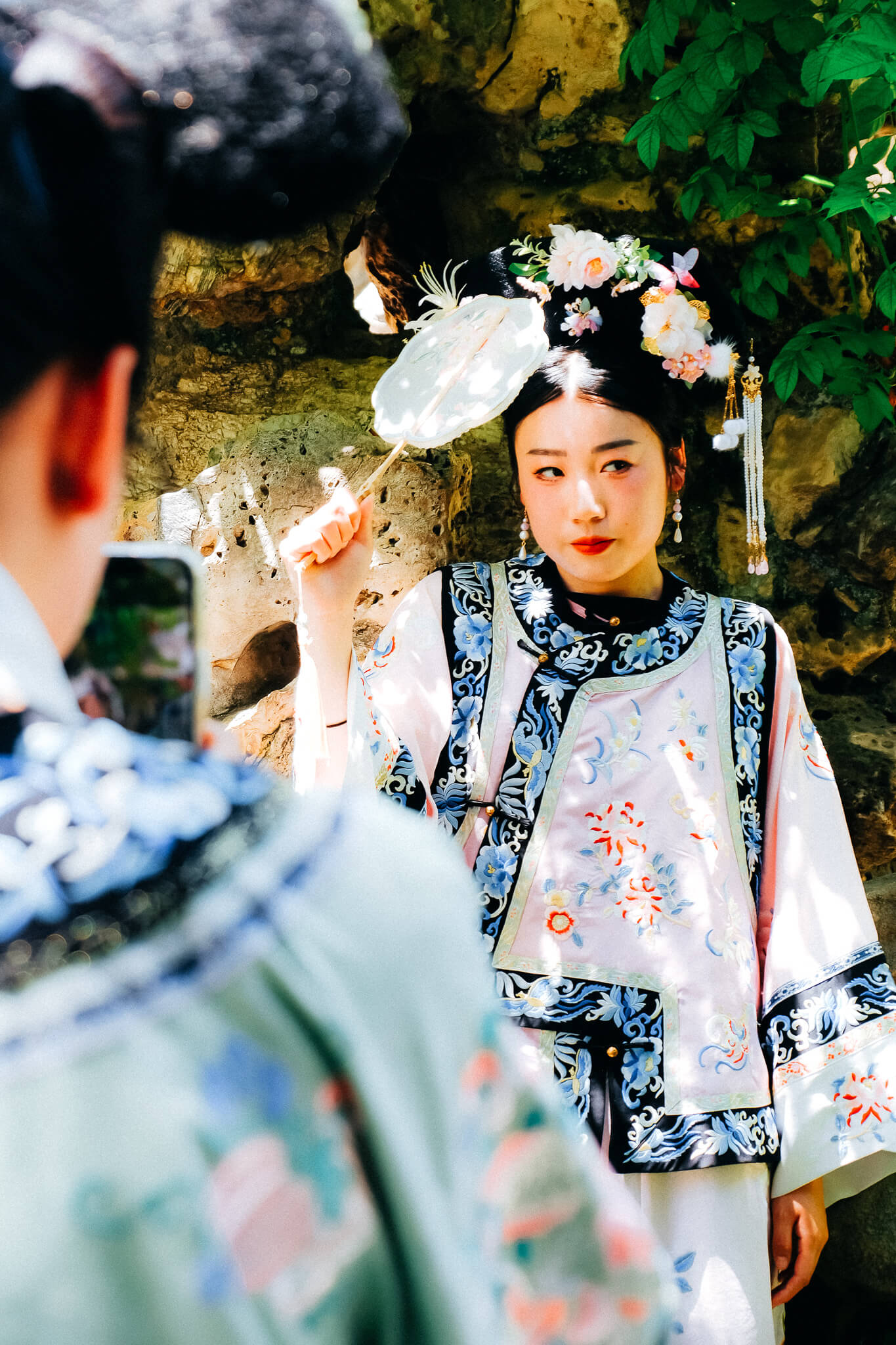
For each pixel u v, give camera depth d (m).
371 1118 0.44
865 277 2.32
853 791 2.16
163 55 0.51
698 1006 1.52
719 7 2.11
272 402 2.23
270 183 0.57
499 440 2.26
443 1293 0.45
